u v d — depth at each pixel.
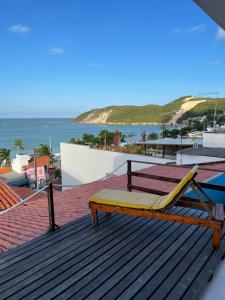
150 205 3.32
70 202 6.37
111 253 2.96
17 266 2.76
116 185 8.40
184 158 11.48
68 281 2.49
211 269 2.58
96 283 2.44
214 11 2.84
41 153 46.78
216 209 3.24
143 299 2.21
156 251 2.96
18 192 13.10
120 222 3.83
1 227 4.72
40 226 4.33
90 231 3.55
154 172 9.85
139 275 2.53
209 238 3.23
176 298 2.20
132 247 3.08
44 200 7.48
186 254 2.87
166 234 3.39
